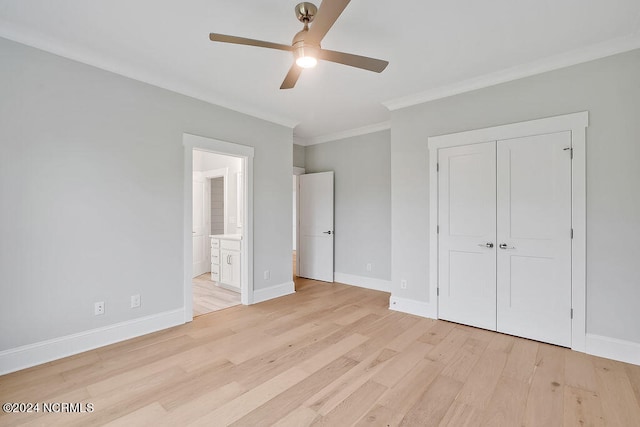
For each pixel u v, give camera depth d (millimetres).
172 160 3104
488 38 2326
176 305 3137
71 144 2471
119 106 2742
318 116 4195
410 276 3508
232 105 3627
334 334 2895
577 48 2471
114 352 2510
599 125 2463
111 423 1667
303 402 1858
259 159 4000
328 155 5281
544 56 2598
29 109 2281
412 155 3486
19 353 2232
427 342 2713
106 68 2652
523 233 2797
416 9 1988
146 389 1988
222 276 4754
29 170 2281
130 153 2807
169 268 3078
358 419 1711
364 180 4805
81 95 2523
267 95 3441
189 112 3246
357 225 4887
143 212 2891
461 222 3145
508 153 2871
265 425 1658
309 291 4527
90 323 2570
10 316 2203
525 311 2793
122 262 2756
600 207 2457
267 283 4098
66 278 2449
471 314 3092
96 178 2605
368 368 2264
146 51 2514
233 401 1867
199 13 2035
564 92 2607
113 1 1906
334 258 5195
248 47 2455
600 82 2461
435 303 3312
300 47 1780
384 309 3658
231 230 5684
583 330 2516
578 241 2541
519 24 2150
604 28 2197
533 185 2746
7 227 2193
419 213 3436
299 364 2320
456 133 3166
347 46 2439
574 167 2557
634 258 2330
